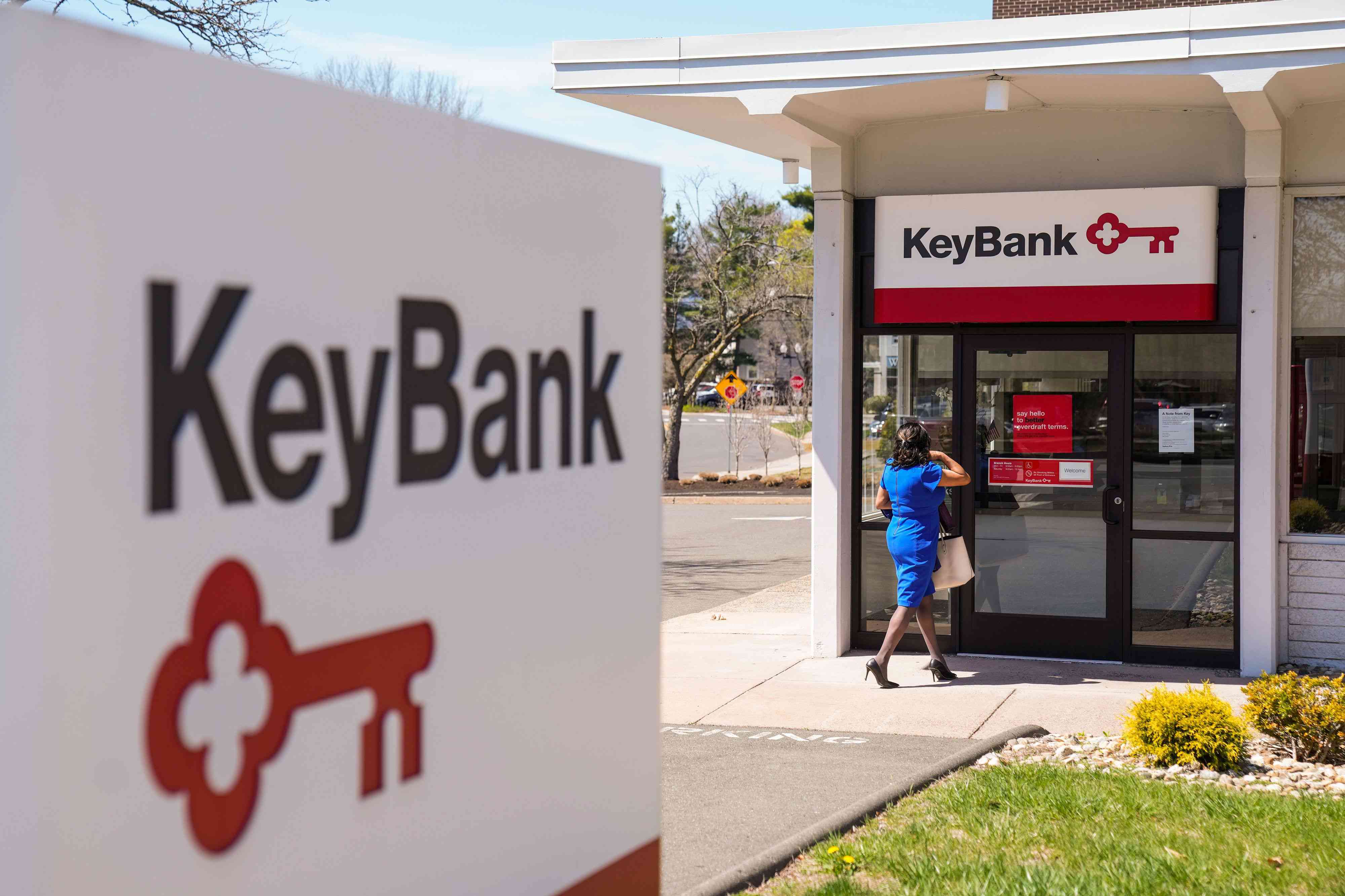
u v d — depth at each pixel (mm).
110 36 1479
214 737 1629
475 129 2059
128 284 1503
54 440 1432
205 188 1593
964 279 9195
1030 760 6578
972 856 4910
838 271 9359
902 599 8477
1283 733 6496
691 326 30234
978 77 7961
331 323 1785
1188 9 7496
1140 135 8922
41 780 1435
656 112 9086
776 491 27906
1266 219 8477
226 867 1650
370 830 1881
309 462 1756
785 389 43312
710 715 7789
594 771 2412
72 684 1460
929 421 9570
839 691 8398
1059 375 9258
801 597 13484
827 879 4715
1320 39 7270
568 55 8484
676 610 12703
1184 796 5695
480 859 2109
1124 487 9109
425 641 1977
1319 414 8781
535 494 2230
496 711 2139
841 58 8133
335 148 1782
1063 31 7703
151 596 1542
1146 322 8906
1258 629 8594
